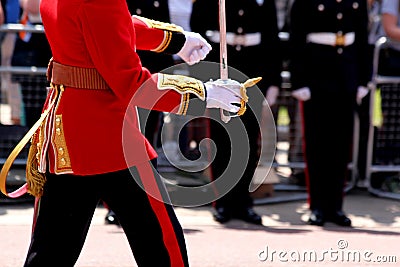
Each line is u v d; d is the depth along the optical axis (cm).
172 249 997
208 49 1084
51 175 1005
